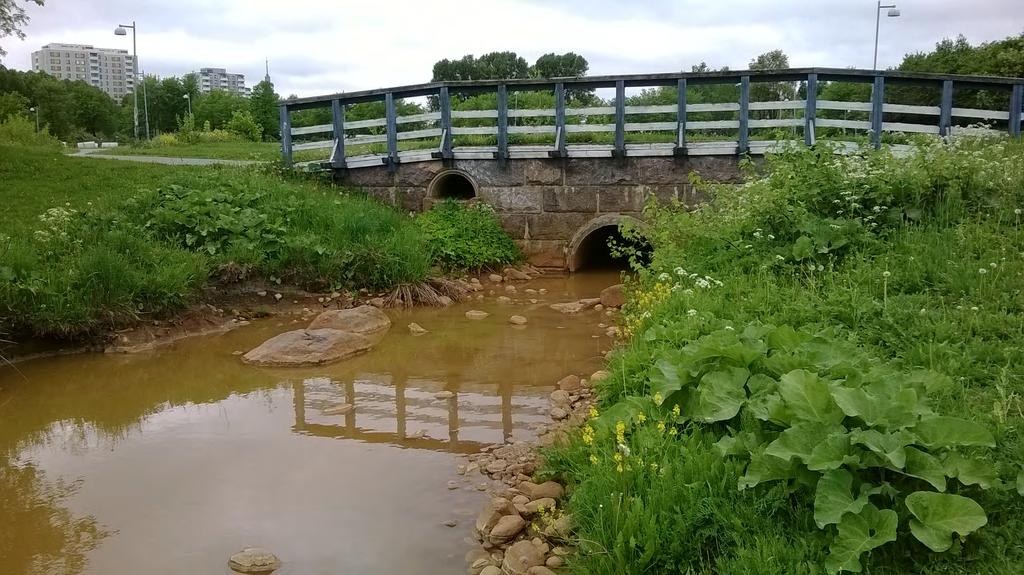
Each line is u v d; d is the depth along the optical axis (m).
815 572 3.30
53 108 77.44
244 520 4.98
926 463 3.58
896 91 27.53
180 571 4.39
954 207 8.36
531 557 4.23
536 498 4.97
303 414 7.11
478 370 8.41
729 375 4.80
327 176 16.23
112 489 5.51
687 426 4.74
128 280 9.72
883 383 4.25
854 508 3.41
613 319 10.55
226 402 7.51
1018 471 3.83
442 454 6.05
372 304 11.68
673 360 5.33
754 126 14.22
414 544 4.62
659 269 9.28
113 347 9.23
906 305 6.36
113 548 4.67
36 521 5.04
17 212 12.66
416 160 15.66
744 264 8.42
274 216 12.80
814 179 9.20
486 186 15.41
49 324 8.88
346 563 4.42
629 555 3.69
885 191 8.68
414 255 12.55
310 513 5.06
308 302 11.53
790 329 5.27
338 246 12.38
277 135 59.62
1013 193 8.48
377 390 7.80
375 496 5.30
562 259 15.18
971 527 3.26
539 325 10.43
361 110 35.44
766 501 3.75
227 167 16.89
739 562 3.42
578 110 14.75
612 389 6.04
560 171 15.00
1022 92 14.26
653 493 3.98
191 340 9.77
